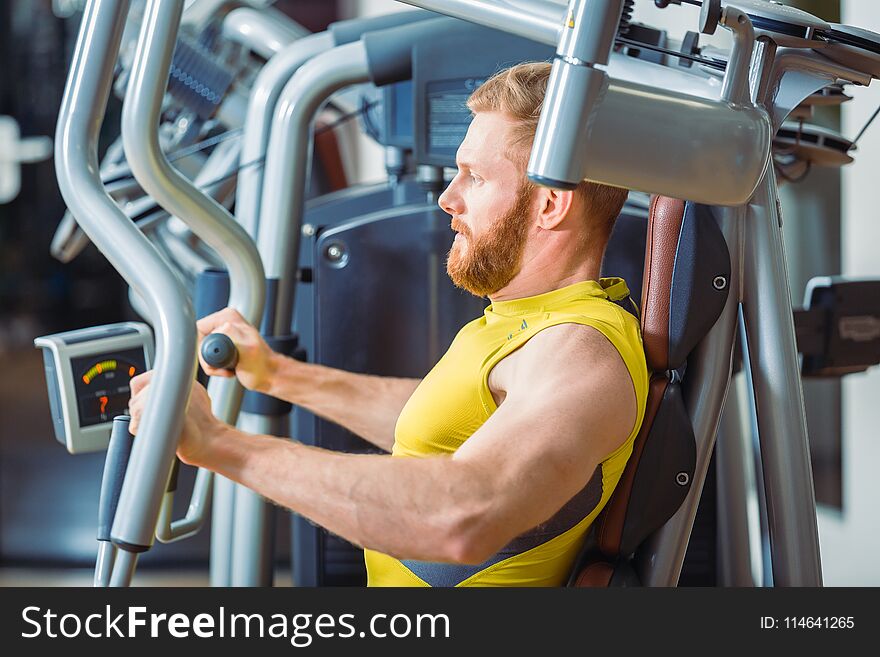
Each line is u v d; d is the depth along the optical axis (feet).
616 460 3.91
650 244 4.02
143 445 3.36
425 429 4.27
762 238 3.80
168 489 4.15
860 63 3.54
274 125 5.67
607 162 2.93
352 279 6.17
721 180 3.03
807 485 3.79
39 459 14.88
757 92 3.56
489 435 3.65
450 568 4.22
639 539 4.05
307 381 5.24
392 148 6.65
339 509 3.58
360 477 3.59
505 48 5.62
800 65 3.61
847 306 5.90
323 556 6.31
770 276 3.81
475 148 4.24
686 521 4.03
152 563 10.50
